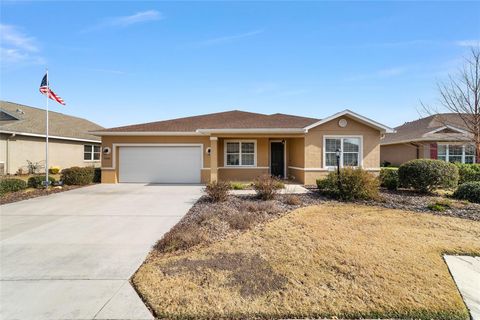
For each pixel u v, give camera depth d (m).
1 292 3.76
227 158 16.23
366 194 9.74
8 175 18.03
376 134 14.32
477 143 10.95
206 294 3.64
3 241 5.87
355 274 4.16
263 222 7.03
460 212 7.99
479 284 4.03
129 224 7.18
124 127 17.09
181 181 16.08
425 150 18.38
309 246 5.27
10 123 20.12
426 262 4.57
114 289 3.83
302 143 14.73
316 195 10.79
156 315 3.24
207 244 5.53
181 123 18.08
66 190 13.17
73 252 5.24
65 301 3.54
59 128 23.08
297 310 3.31
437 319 3.22
